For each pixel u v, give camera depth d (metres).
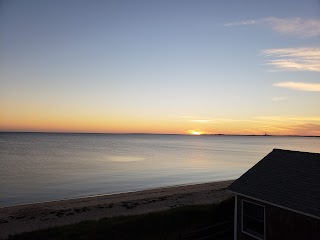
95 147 138.25
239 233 13.95
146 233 16.03
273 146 169.25
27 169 58.06
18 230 21.52
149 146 159.62
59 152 101.50
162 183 47.12
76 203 30.88
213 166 69.31
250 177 14.59
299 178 13.05
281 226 11.98
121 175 53.69
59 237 15.23
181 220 17.36
